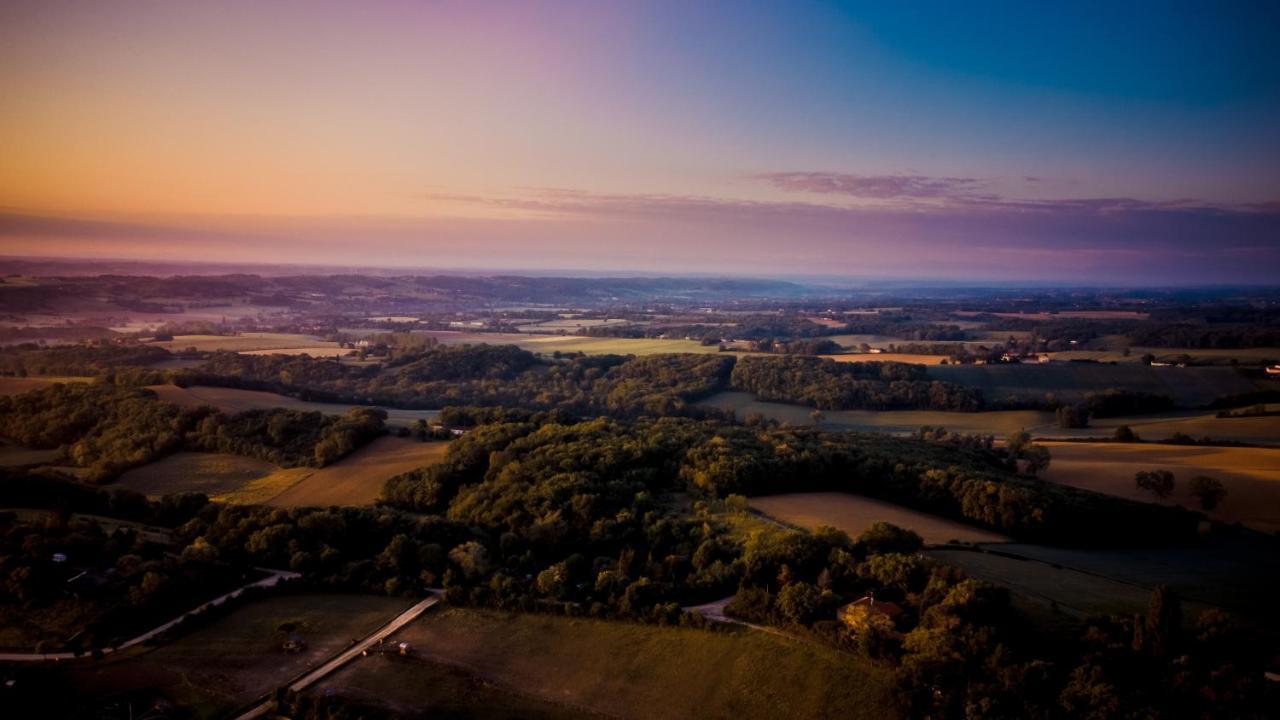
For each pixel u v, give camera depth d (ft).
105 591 197.57
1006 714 151.12
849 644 181.06
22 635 180.04
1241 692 152.46
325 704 165.58
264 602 215.72
